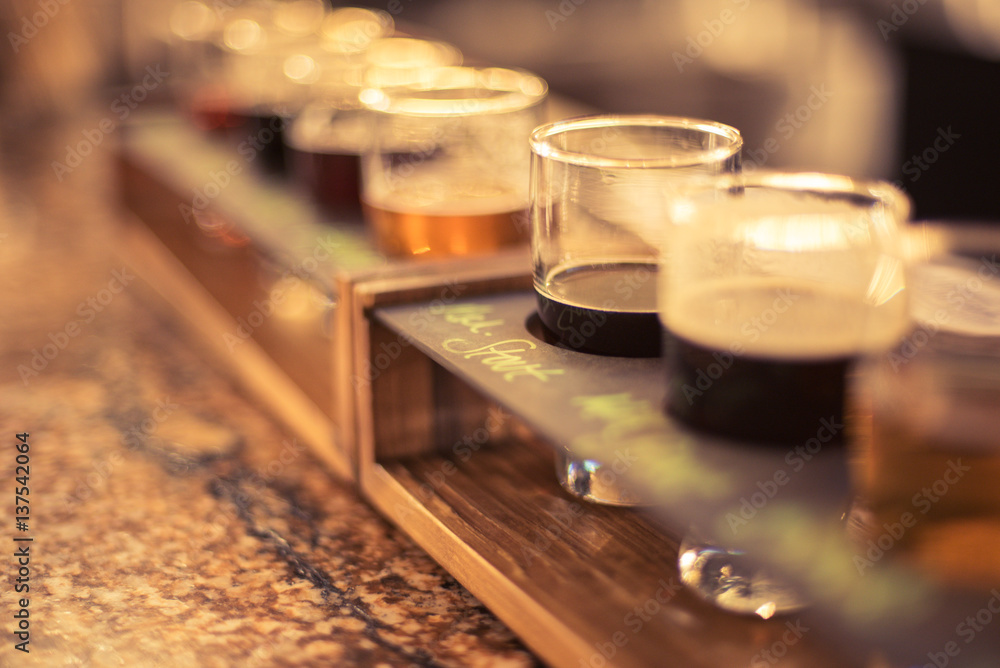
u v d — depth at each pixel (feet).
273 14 3.14
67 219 3.42
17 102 5.06
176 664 1.72
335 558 1.90
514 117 2.15
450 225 2.10
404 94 2.23
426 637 1.76
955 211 5.24
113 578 1.86
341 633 1.77
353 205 2.39
